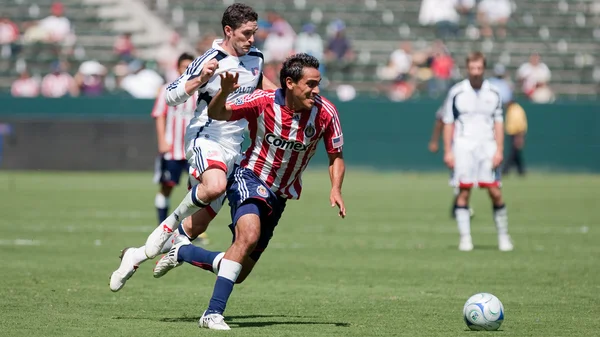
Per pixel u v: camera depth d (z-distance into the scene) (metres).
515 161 104.06
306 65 24.91
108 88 113.56
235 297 31.97
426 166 108.62
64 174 99.38
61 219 59.53
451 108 47.81
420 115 108.06
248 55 28.86
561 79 131.75
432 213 68.12
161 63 117.50
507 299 31.81
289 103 25.38
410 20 139.25
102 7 132.75
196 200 25.84
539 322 27.05
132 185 87.25
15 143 99.69
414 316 28.00
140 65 114.75
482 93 47.16
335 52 125.56
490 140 47.31
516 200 79.31
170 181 49.91
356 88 123.94
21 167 100.00
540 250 47.28
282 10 137.12
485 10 139.88
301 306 29.98
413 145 108.31
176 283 35.09
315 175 106.38
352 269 39.72
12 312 27.58
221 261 24.94
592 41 138.38
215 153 26.69
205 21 132.50
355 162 108.31
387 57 131.50
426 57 125.50
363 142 108.00
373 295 32.53
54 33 123.38
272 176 25.98
